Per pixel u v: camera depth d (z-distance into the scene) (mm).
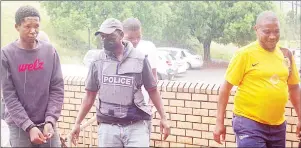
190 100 5402
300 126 3945
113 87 3453
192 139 5445
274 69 3518
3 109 3785
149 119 3625
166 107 5543
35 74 3275
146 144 3535
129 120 3477
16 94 3287
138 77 3475
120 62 3463
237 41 5625
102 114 3506
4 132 5098
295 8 5422
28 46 3250
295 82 3771
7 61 3232
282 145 3697
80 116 3785
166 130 3742
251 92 3551
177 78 5699
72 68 6051
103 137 3521
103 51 3557
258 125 3572
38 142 3258
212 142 5328
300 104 3857
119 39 3451
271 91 3500
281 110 3584
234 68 3590
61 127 6074
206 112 5328
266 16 3492
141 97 3539
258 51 3543
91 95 3713
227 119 5191
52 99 3383
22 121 3238
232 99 5117
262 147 3549
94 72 3584
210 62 5656
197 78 5648
